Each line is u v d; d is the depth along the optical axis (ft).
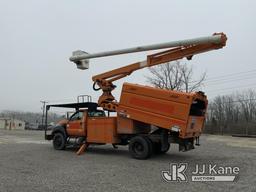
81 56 52.13
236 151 55.16
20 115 364.58
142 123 45.27
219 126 170.81
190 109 40.73
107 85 50.39
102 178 30.04
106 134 48.14
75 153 49.73
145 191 25.31
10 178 29.45
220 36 40.11
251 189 26.27
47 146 59.88
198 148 61.00
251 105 211.82
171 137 42.39
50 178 29.76
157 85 137.08
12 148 55.42
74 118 52.75
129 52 47.73
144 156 42.63
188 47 43.75
